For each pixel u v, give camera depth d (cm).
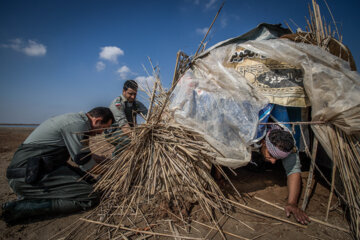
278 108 242
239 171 322
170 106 220
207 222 198
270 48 223
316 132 213
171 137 209
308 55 207
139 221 199
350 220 202
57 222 206
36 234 188
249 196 246
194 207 218
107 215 210
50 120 227
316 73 200
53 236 185
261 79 243
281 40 225
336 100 194
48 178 211
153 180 211
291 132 223
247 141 202
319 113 205
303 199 238
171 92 207
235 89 217
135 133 217
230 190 258
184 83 223
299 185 223
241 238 179
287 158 228
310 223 200
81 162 218
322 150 295
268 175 307
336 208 222
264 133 214
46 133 217
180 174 214
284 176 303
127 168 212
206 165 215
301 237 182
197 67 243
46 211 210
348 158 207
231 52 247
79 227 197
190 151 206
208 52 250
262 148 226
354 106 186
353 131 195
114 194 227
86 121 229
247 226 193
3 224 205
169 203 210
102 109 233
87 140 223
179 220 197
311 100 208
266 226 195
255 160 304
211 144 200
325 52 207
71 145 219
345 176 207
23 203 204
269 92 236
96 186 226
